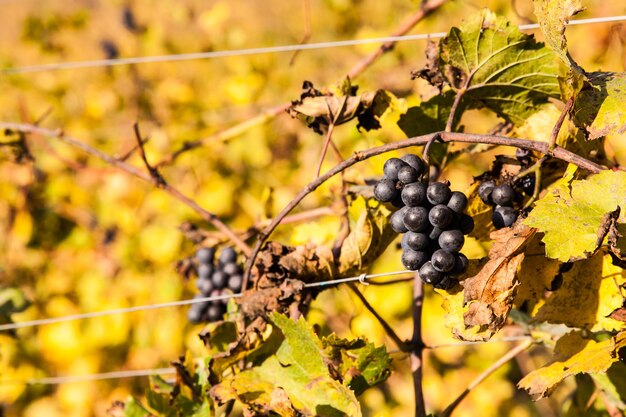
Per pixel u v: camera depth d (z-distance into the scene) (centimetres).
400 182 97
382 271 157
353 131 173
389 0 222
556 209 95
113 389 170
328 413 106
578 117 98
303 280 110
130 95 223
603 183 95
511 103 109
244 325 110
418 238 96
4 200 184
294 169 188
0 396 162
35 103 232
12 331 141
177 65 232
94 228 192
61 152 197
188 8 252
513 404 175
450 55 107
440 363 174
